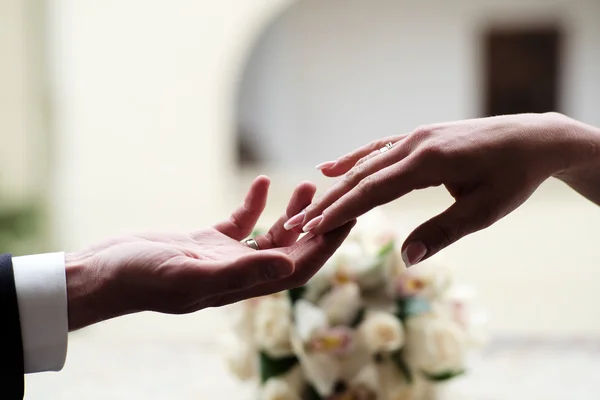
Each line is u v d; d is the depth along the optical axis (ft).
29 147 13.52
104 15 13.75
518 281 14.85
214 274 2.18
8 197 13.19
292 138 17.29
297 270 2.35
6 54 13.39
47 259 2.46
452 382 3.68
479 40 17.07
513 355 4.87
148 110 13.96
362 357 3.20
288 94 17.22
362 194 2.29
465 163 2.29
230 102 14.33
